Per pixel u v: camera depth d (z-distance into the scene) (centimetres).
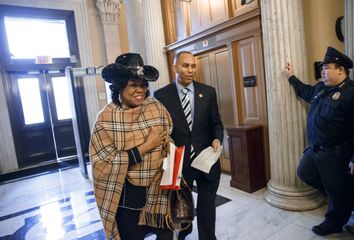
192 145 170
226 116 360
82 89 588
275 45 238
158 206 127
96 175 115
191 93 174
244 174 301
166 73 427
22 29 532
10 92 520
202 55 383
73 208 317
